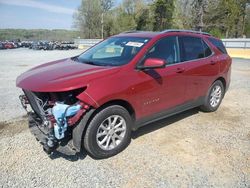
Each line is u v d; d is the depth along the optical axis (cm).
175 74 468
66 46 4303
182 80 487
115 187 323
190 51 522
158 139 455
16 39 7294
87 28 7188
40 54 2741
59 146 358
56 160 379
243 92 835
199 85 540
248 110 635
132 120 421
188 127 514
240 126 526
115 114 386
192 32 548
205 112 609
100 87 359
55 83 348
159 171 358
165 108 468
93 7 6938
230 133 489
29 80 381
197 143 444
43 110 360
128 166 369
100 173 351
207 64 552
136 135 469
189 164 377
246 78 1109
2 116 550
